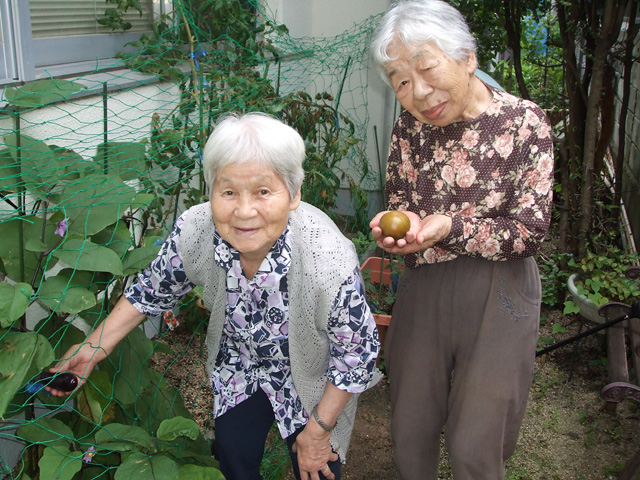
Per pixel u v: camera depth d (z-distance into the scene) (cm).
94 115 260
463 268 196
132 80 286
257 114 156
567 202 406
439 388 212
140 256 192
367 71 468
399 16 174
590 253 366
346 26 475
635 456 246
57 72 267
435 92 175
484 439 198
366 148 486
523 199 185
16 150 185
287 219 158
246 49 355
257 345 177
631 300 344
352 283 165
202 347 319
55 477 165
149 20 352
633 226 448
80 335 196
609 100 409
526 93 433
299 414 186
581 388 331
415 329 207
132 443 181
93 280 191
